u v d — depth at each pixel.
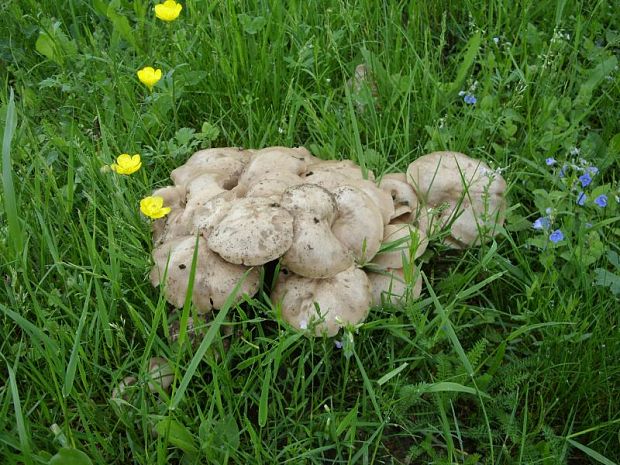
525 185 0.60
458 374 0.46
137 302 0.51
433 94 0.68
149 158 0.63
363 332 0.47
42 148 0.60
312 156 0.59
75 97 0.69
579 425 0.47
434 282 0.55
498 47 0.74
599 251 0.51
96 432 0.42
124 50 0.74
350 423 0.44
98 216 0.57
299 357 0.45
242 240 0.45
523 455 0.44
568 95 0.68
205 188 0.52
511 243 0.55
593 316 0.50
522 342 0.51
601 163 0.61
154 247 0.53
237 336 0.48
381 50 0.74
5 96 0.67
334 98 0.70
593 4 0.76
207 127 0.63
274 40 0.72
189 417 0.44
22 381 0.47
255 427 0.46
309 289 0.46
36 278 0.51
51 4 0.77
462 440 0.47
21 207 0.55
